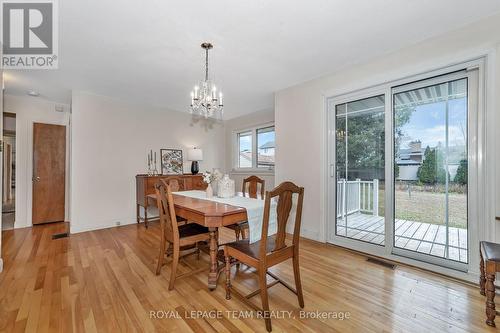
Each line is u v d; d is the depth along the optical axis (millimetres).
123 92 3828
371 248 2789
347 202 3041
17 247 3021
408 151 2535
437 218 2352
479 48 2006
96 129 3947
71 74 3074
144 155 4535
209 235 2219
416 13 1915
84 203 3812
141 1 1727
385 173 2672
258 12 1869
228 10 1840
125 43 2311
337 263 2537
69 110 4461
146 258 2686
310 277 2229
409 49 2424
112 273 2305
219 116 5555
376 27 2102
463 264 2193
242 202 2338
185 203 2291
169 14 1876
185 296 1915
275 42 2330
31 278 2182
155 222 4426
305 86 3379
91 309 1725
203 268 2381
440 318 1629
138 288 2029
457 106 2217
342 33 2189
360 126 2916
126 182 4293
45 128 4242
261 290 1572
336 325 1571
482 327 1534
